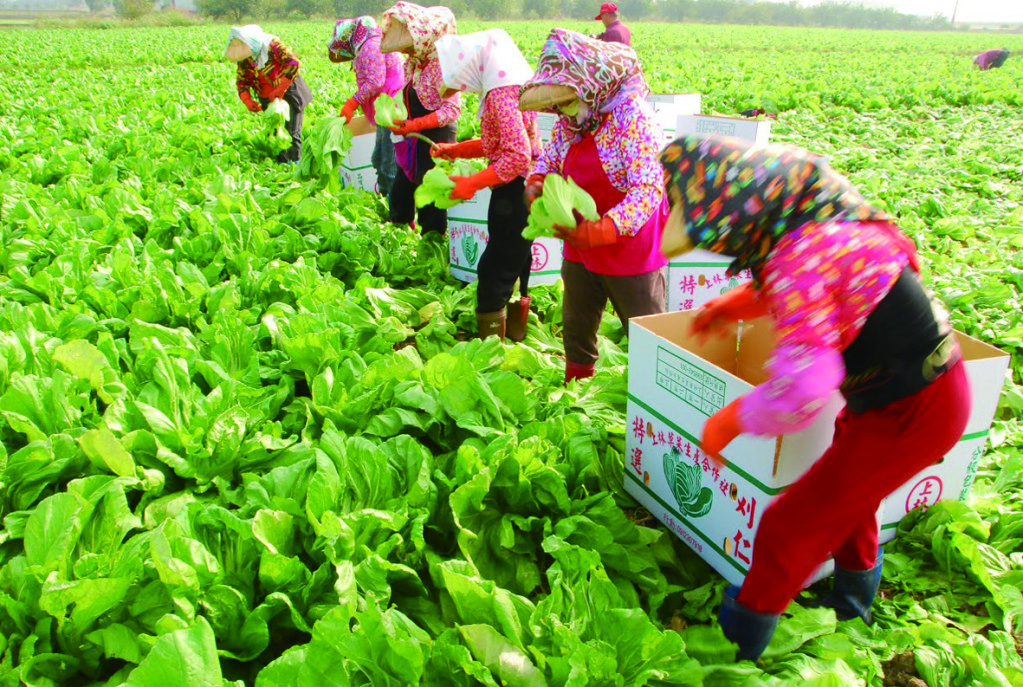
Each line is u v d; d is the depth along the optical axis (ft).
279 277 17.10
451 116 17.44
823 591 9.93
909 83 68.08
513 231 14.82
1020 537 10.84
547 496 10.52
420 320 17.65
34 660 7.70
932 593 10.12
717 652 8.39
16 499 10.28
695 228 7.12
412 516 9.82
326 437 10.12
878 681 8.79
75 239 19.25
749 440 8.71
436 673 7.84
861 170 33.81
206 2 314.35
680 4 462.19
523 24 255.70
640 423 10.77
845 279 6.45
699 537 10.14
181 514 9.27
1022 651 9.23
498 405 11.91
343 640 7.37
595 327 13.78
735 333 11.16
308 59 87.92
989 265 23.09
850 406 7.64
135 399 11.60
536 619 8.33
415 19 16.51
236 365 14.01
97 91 56.80
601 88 10.53
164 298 15.65
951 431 7.21
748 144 7.04
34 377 11.51
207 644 6.67
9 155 29.73
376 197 25.31
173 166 28.71
